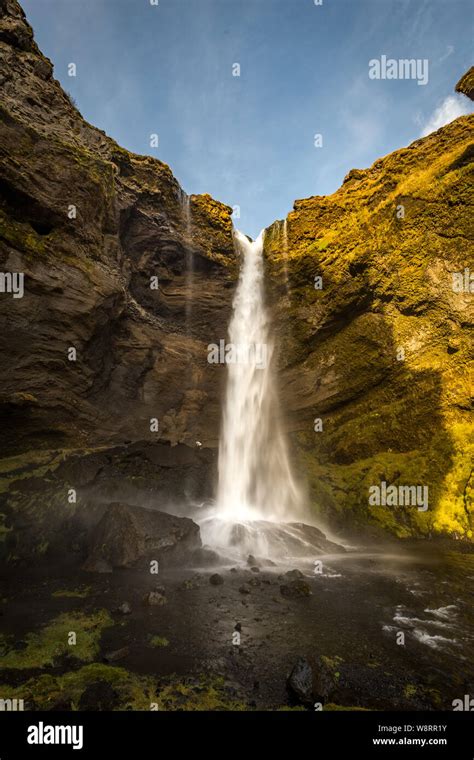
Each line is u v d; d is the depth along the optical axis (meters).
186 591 9.62
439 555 13.77
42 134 19.16
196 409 23.77
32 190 17.66
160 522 12.12
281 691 5.61
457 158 20.81
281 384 24.75
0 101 17.81
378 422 20.31
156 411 22.20
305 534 14.98
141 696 5.37
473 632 7.79
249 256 30.27
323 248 25.56
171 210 27.70
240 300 28.47
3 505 12.90
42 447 16.58
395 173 24.70
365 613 8.64
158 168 27.36
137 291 24.66
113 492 14.61
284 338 25.80
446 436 18.02
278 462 22.03
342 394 22.31
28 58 21.12
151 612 8.31
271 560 12.91
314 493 19.11
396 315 21.70
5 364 15.71
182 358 24.77
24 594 9.20
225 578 10.70
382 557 13.52
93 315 18.59
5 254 16.23
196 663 6.31
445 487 16.78
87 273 19.02
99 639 7.05
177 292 26.88
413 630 7.83
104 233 21.83
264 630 7.64
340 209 27.47
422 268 20.98
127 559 10.91
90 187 20.09
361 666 6.39
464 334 19.20
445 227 20.61
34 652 6.49
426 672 6.28
